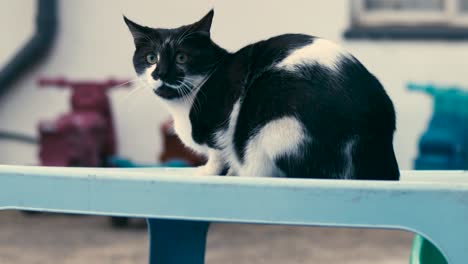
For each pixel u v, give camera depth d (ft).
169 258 7.59
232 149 6.32
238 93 6.18
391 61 17.17
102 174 5.20
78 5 17.66
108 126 16.57
